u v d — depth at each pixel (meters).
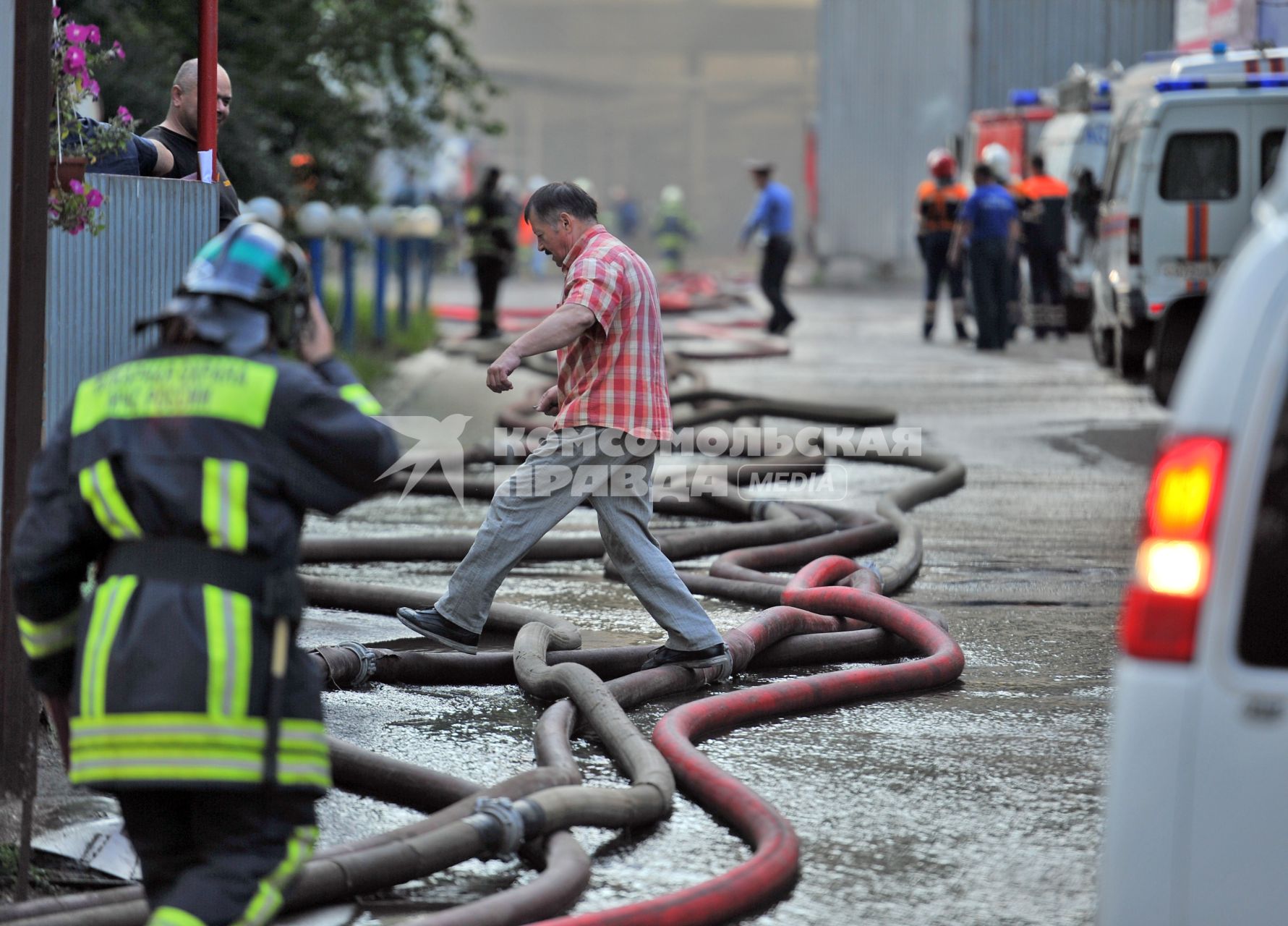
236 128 41.66
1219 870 7.43
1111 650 18.28
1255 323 7.48
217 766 7.98
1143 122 38.75
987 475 30.73
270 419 8.40
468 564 16.08
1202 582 7.46
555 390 16.67
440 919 9.86
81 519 8.46
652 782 12.65
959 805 13.02
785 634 17.45
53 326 14.53
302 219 44.38
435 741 14.75
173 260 15.94
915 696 16.36
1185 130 38.41
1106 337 47.62
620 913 9.93
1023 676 17.12
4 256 12.26
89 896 10.27
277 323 8.90
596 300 15.23
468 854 11.13
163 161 18.41
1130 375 44.38
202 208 16.27
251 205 34.00
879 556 23.34
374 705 15.95
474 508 27.91
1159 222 38.75
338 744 13.23
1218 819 7.42
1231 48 47.84
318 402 8.48
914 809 12.93
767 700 15.34
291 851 8.38
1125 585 21.66
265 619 8.24
